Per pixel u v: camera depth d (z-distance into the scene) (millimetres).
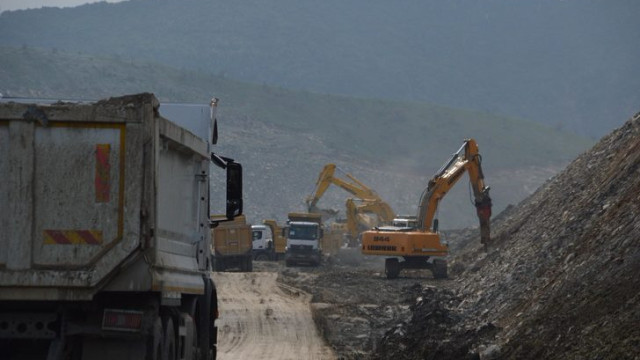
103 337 15711
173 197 19234
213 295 24625
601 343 19844
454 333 32062
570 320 23188
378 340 36375
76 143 15375
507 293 37844
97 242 15234
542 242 42844
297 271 98312
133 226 15258
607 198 38250
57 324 15625
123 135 15422
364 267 109062
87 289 15109
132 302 16031
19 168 15281
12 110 15242
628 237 25719
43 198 15281
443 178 74750
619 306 21250
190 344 20375
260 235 130375
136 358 15734
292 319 49000
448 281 67375
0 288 15086
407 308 49875
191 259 21297
